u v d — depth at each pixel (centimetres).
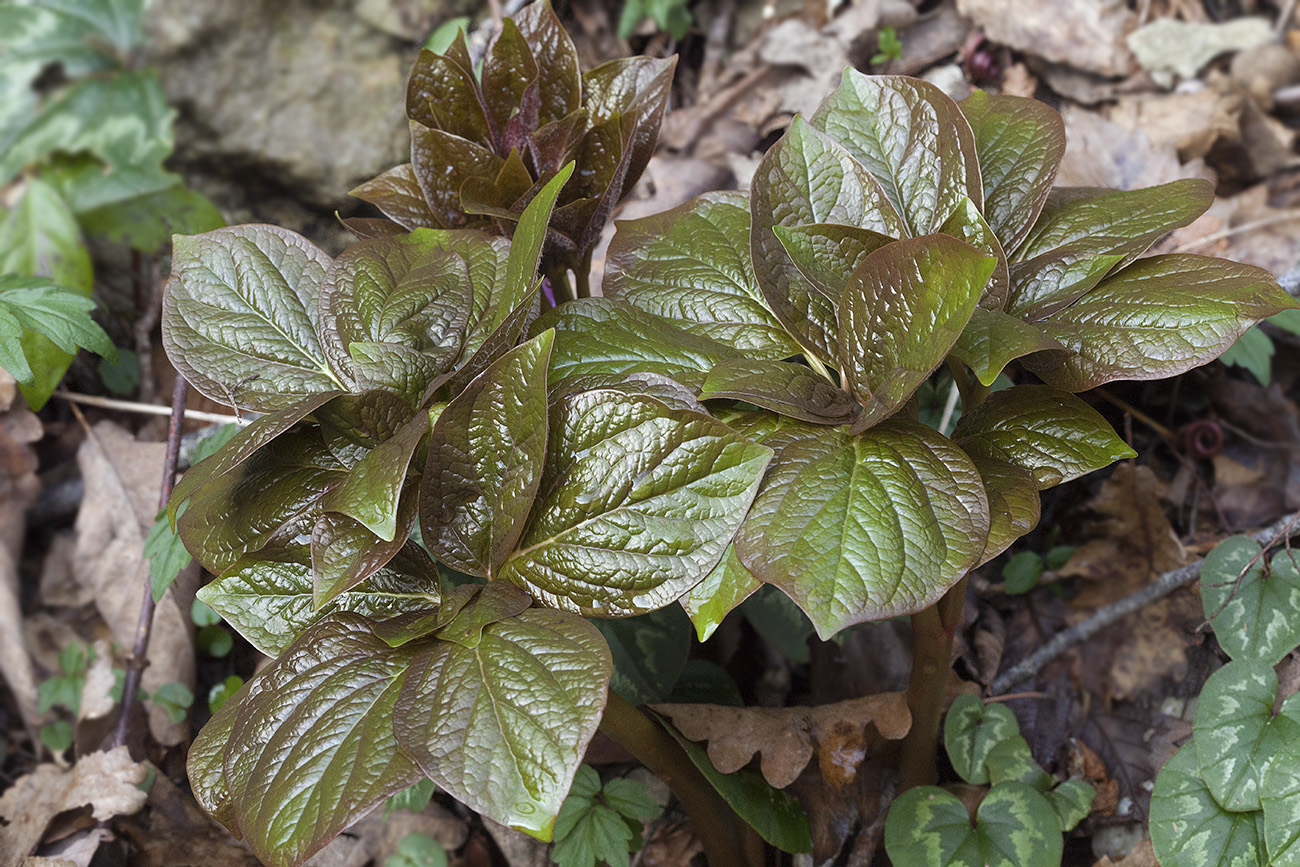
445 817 75
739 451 56
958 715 68
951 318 55
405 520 57
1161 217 59
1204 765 63
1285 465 76
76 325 73
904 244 55
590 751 69
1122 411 77
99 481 83
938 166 60
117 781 73
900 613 55
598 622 69
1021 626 75
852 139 62
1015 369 74
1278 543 70
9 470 83
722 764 64
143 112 95
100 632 81
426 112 64
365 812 54
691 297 62
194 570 80
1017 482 58
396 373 57
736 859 66
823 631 54
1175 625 72
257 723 56
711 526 56
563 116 64
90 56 95
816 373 60
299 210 98
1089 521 76
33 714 80
